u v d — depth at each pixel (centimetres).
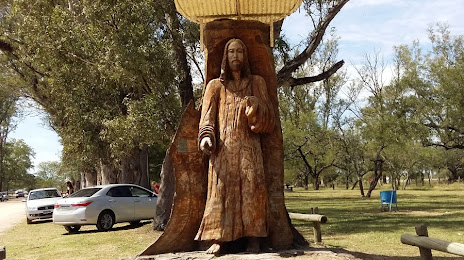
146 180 2212
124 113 1515
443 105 2689
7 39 1855
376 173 3372
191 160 723
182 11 773
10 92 2638
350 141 3578
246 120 686
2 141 7225
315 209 991
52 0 1392
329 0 1406
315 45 1388
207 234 648
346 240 1023
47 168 9931
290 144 3859
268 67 745
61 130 1802
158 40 1281
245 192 657
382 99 3300
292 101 4306
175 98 1332
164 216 1372
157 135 1277
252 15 792
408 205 2180
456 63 2802
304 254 646
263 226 656
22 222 2100
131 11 1208
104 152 1750
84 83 1431
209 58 741
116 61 1187
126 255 932
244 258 608
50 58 1366
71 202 1494
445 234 1055
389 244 942
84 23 1329
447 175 6475
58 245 1151
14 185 9488
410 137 2844
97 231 1524
